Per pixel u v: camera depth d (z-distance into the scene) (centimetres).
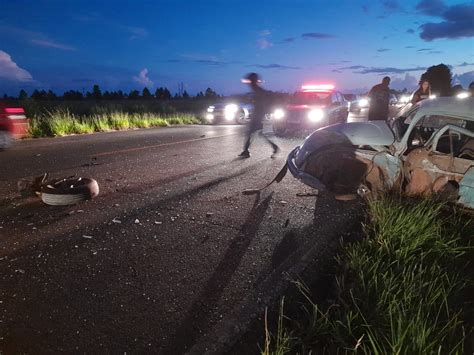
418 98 796
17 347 213
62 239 361
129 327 234
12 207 452
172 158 800
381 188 455
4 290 271
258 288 278
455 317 229
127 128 1504
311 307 257
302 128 1174
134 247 347
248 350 215
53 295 266
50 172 641
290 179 615
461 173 400
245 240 367
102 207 458
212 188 552
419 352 191
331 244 360
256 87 733
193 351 212
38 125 1183
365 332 223
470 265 324
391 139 445
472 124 470
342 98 1339
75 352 211
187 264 316
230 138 1173
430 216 381
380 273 269
